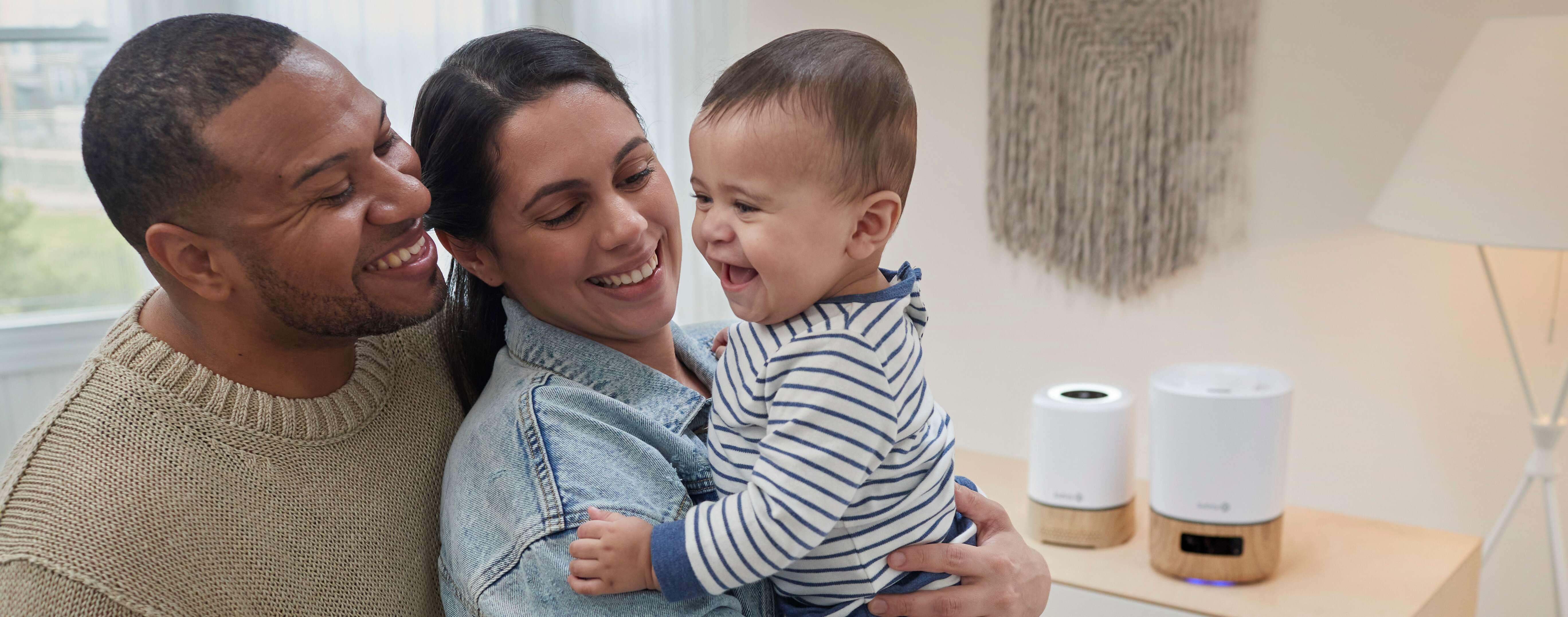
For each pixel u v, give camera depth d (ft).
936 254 8.30
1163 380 5.23
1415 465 6.98
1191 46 7.04
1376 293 6.86
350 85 2.49
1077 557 5.41
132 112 2.28
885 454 2.49
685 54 9.05
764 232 2.46
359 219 2.47
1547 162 4.98
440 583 2.88
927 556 2.77
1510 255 6.46
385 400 2.93
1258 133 6.97
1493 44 5.24
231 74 2.29
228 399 2.55
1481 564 5.64
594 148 2.78
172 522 2.40
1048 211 7.75
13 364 7.98
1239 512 4.95
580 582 2.45
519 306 3.08
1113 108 7.36
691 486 2.90
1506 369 6.61
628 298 2.95
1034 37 7.52
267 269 2.42
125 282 8.52
